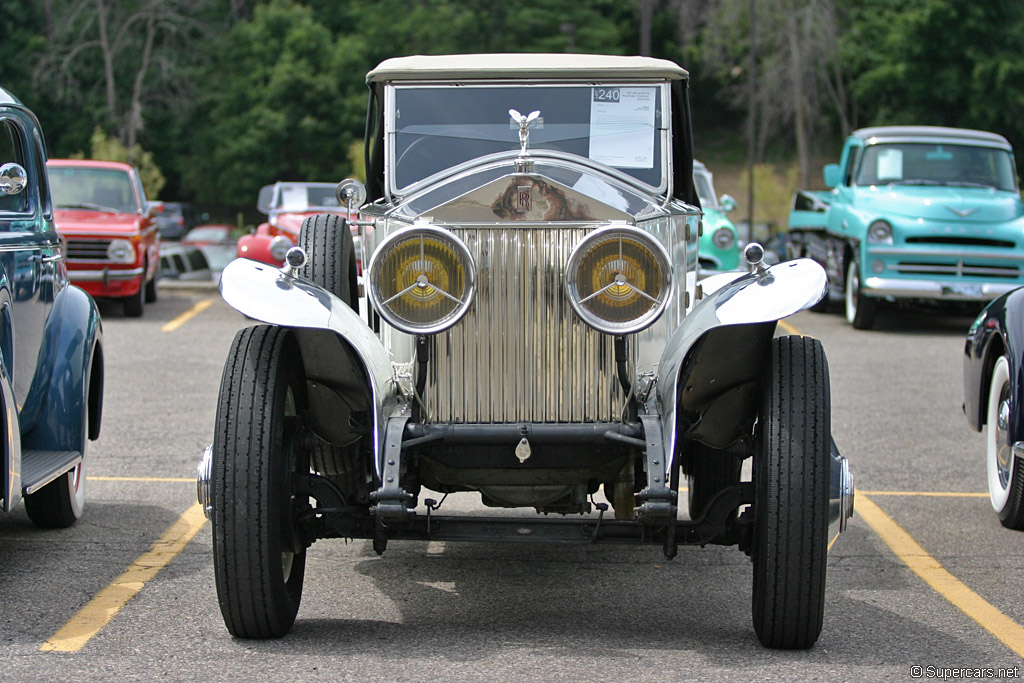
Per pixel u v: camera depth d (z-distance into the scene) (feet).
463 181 17.11
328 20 192.65
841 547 21.16
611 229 14.55
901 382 39.96
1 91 20.53
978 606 17.63
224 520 14.42
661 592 18.35
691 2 201.36
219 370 40.93
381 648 15.26
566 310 15.33
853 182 56.75
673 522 14.67
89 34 190.49
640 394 15.70
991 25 167.94
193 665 14.44
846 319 58.90
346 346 14.94
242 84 176.55
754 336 15.20
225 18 205.87
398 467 14.43
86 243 53.72
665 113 19.01
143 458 27.66
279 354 14.93
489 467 15.69
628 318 14.67
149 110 188.85
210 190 186.09
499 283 15.34
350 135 170.50
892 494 25.23
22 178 18.86
